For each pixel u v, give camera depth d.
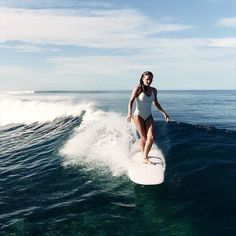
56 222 5.25
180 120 20.00
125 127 11.10
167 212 5.32
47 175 7.65
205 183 6.32
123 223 5.05
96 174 7.28
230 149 8.25
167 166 7.39
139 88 6.61
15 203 6.15
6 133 15.32
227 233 4.63
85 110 17.12
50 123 16.39
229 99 51.94
